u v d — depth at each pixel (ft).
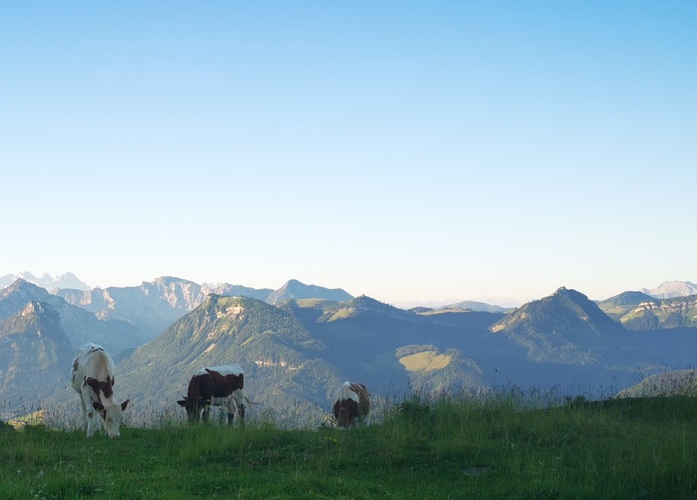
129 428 71.97
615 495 43.96
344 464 53.88
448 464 53.36
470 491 45.85
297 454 56.34
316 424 77.25
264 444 59.72
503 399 72.49
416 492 45.85
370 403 87.86
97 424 69.56
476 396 74.13
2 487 41.70
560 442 58.39
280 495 41.98
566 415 66.85
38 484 43.88
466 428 61.72
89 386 69.00
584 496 43.62
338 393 85.20
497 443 58.03
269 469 52.19
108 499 40.50
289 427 73.05
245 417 83.05
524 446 56.70
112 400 68.74
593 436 59.57
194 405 81.92
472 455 54.90
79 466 51.26
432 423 66.08
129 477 46.55
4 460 52.80
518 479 47.47
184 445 58.65
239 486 45.37
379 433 62.69
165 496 41.29
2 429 67.62
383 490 45.73
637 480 46.01
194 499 41.86
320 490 44.19
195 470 51.78
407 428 62.69
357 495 43.50
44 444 58.95
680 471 46.06
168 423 70.64
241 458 55.47
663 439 55.98
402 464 53.88
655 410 71.36
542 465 49.65
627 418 69.21
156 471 49.88
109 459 54.90
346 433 65.31
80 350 73.36
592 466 49.29
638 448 52.49
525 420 64.54
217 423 75.66
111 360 71.61
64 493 42.22
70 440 63.87
